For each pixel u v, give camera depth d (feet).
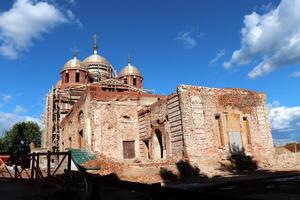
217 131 86.63
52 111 157.17
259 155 91.35
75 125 120.57
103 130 104.17
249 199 10.20
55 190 44.19
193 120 82.74
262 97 98.02
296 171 68.49
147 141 104.22
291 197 34.78
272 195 36.96
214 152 83.25
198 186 49.11
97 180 23.66
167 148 88.48
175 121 85.46
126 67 200.34
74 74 175.73
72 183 38.19
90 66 194.59
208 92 87.61
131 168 70.44
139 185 17.40
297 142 106.73
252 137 91.91
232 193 40.40
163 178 66.03
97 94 106.52
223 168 80.69
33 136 220.84
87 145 102.99
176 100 85.51
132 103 110.93
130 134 107.86
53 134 155.74
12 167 76.23
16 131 217.36
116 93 109.29
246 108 93.40
